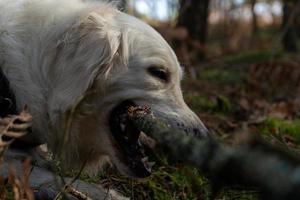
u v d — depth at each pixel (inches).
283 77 85.0
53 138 35.1
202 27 110.4
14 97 34.3
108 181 37.5
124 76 34.7
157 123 27.0
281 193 12.1
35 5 35.7
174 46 98.3
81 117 34.2
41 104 34.5
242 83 87.1
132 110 30.3
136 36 35.6
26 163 23.2
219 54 125.8
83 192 31.8
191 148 17.5
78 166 36.6
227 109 65.4
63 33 34.2
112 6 38.2
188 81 79.0
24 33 34.9
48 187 30.1
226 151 15.3
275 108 68.9
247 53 126.3
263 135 48.0
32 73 34.5
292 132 54.7
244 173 13.5
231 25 161.5
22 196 23.8
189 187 35.4
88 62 33.4
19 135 24.7
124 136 34.4
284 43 132.2
